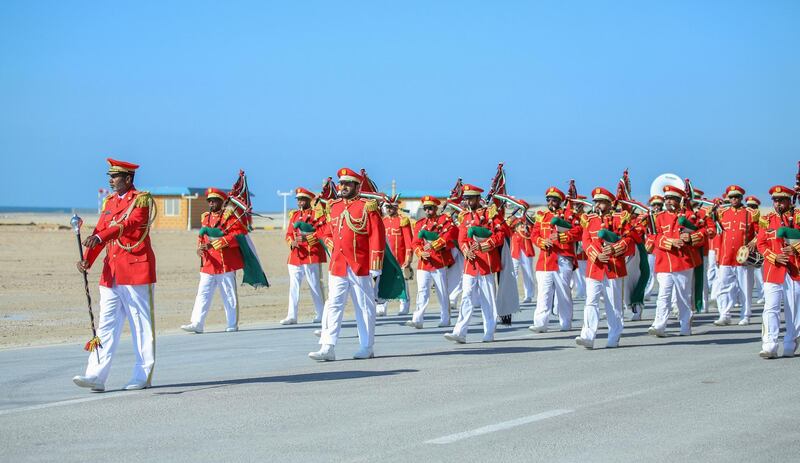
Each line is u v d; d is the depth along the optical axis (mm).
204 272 18250
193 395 10609
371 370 12625
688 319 17328
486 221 15883
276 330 18625
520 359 13797
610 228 15102
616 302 15344
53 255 39000
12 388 11219
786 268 13859
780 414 9594
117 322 10992
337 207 13836
